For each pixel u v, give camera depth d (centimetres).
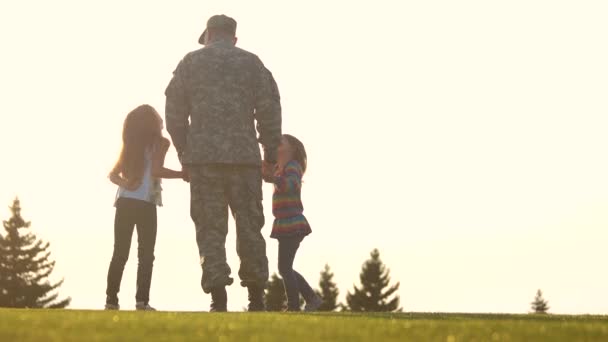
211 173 774
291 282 905
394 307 6081
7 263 5816
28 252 5847
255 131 797
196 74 789
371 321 447
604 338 391
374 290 6062
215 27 816
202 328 395
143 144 798
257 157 784
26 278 5822
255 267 775
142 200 793
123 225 789
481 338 379
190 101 791
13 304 5769
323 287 6272
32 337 347
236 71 792
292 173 903
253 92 799
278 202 914
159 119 812
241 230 779
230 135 775
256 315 499
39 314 453
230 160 770
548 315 600
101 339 345
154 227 801
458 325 427
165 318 446
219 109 779
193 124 782
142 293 789
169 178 805
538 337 386
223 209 777
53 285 5878
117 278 789
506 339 378
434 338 376
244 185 780
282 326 409
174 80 798
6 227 5853
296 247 910
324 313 585
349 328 405
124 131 801
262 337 366
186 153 777
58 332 365
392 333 390
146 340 348
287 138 920
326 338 368
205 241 766
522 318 551
